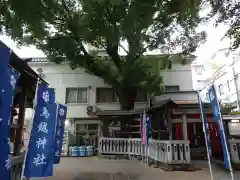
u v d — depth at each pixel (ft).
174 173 25.95
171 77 54.29
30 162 15.81
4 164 11.93
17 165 17.90
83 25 33.32
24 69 17.19
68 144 50.16
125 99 44.88
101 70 44.21
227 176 24.04
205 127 19.03
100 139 44.50
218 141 39.96
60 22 38.40
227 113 38.93
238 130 37.60
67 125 52.80
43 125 16.65
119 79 45.91
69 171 28.14
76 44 40.16
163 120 32.48
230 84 54.29
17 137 18.53
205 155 39.99
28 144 15.80
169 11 31.32
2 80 11.85
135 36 34.60
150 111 35.58
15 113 22.43
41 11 31.22
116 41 35.53
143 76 41.70
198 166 30.76
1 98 11.78
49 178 23.84
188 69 54.54
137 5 28.81
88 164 34.42
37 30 33.19
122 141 43.19
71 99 54.39
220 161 35.14
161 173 26.12
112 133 46.83
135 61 43.75
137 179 23.25
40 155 16.25
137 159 39.70
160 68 46.24
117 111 43.47
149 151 35.32
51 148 17.17
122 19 31.07
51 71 55.47
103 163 35.53
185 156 28.40
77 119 53.36
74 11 37.01
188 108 36.65
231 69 53.57
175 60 48.29
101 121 45.57
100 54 56.80
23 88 19.42
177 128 41.86
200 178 23.12
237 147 29.27
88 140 52.03
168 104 29.40
